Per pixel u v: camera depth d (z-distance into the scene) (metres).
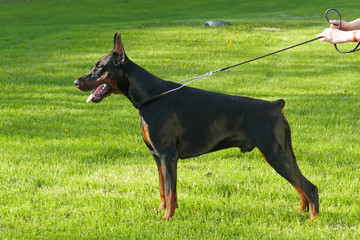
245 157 7.11
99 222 4.84
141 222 4.84
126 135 8.26
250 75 13.77
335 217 4.91
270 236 4.43
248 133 4.58
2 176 6.29
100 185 6.00
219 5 37.22
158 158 5.02
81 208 5.27
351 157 6.88
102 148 7.49
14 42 19.97
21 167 6.57
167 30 22.38
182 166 6.79
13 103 10.47
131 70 4.82
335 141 7.60
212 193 5.75
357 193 5.64
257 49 18.17
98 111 9.96
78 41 19.67
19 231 4.67
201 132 4.68
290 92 11.64
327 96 11.09
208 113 4.66
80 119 9.30
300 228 4.62
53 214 5.11
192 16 30.48
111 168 6.64
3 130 8.41
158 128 4.70
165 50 17.70
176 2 39.50
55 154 7.19
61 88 12.19
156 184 6.02
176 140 4.76
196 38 20.30
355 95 11.18
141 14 33.16
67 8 37.25
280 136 4.51
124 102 10.83
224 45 18.84
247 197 5.55
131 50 17.66
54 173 6.41
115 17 31.70
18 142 7.73
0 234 4.57
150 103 4.78
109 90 4.90
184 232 4.57
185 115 4.70
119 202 5.46
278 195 5.63
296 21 25.61
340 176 6.23
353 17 26.81
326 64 15.31
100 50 17.86
